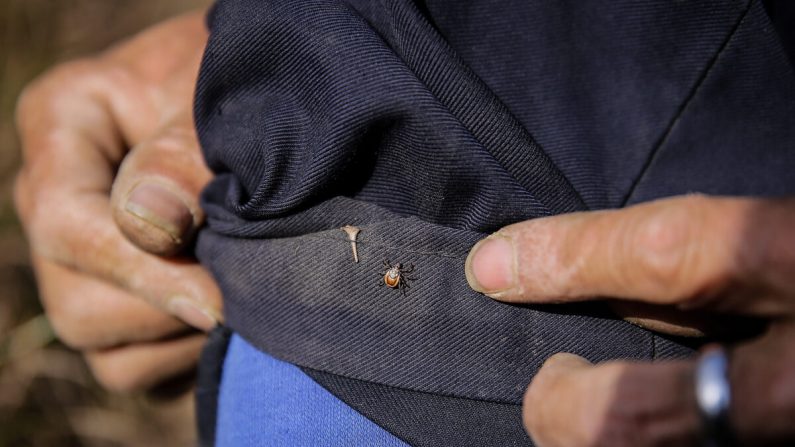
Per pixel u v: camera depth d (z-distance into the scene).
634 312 0.28
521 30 0.29
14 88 0.63
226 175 0.30
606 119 0.30
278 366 0.29
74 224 0.36
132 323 0.38
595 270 0.26
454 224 0.28
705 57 0.30
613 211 0.26
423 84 0.27
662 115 0.30
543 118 0.29
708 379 0.24
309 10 0.28
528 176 0.28
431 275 0.28
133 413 0.55
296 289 0.28
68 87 0.39
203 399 0.33
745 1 0.29
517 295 0.27
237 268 0.29
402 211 0.29
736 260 0.24
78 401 0.54
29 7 0.66
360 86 0.27
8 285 0.56
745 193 0.30
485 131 0.28
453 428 0.28
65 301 0.38
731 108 0.30
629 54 0.30
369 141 0.28
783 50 0.30
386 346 0.28
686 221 0.25
